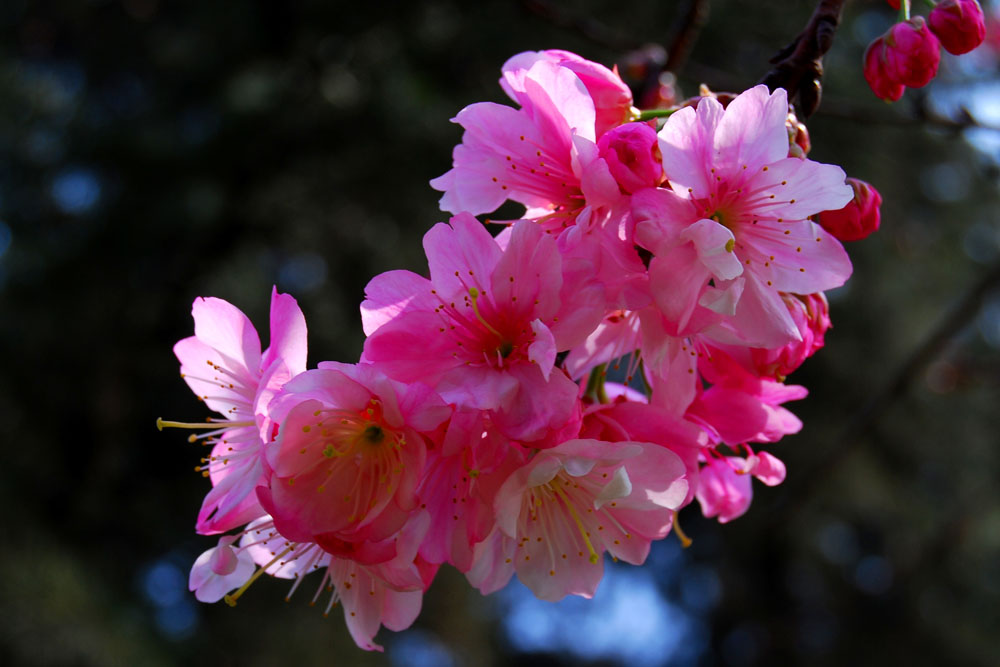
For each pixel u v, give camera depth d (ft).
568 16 10.37
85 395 23.45
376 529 4.44
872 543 35.32
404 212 23.38
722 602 36.19
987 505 30.91
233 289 23.93
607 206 4.75
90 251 24.13
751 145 4.84
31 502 21.59
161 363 24.11
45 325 23.26
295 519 4.47
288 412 4.45
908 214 26.30
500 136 5.22
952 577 32.01
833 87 20.68
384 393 4.41
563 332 4.56
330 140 23.68
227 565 4.79
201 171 24.11
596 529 5.19
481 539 4.54
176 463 23.84
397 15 21.97
